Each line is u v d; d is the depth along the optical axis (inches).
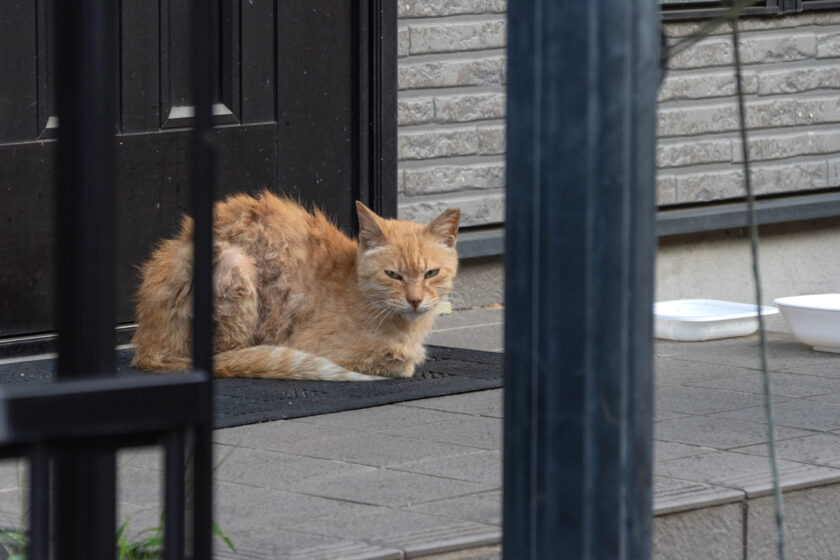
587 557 111.5
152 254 313.3
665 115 396.2
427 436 233.1
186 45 317.1
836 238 435.5
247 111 329.4
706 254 407.5
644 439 112.0
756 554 197.2
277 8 330.6
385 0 340.8
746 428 238.8
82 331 98.3
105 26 96.2
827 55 426.0
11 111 294.4
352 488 199.8
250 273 284.8
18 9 292.8
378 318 283.0
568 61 108.3
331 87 341.7
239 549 168.9
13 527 175.2
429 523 181.3
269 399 260.1
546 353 111.1
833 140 429.4
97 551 100.9
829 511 205.5
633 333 110.5
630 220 109.5
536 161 110.3
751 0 127.2
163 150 316.5
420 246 282.7
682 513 189.2
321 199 344.8
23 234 298.7
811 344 318.3
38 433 91.2
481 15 363.3
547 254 110.3
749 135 411.5
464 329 341.7
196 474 100.8
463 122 362.9
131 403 94.3
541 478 112.1
